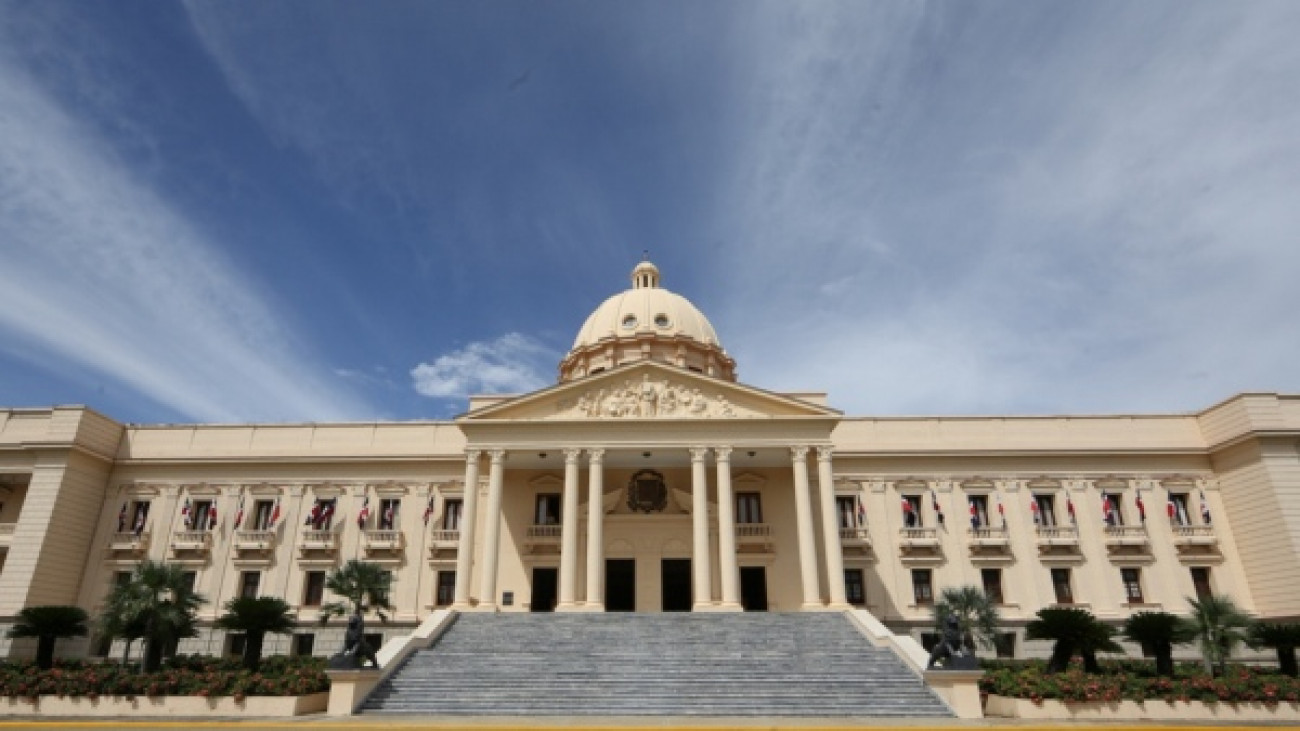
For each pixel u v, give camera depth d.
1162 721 19.88
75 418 38.94
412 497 40.31
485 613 30.33
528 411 35.88
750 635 26.95
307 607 37.97
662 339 50.09
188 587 26.27
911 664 22.88
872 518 39.09
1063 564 37.88
